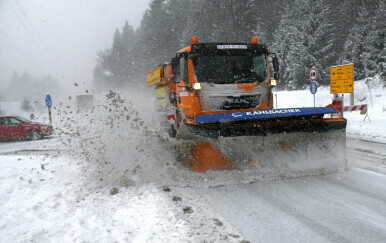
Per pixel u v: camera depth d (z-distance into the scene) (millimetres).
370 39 27328
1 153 9867
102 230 3783
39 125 14148
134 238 3535
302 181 5445
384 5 26500
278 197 4750
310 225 3791
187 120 5680
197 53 6969
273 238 3508
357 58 29453
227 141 5453
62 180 5898
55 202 4738
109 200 4836
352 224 3768
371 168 6223
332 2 40188
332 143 5977
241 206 4457
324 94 23531
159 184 5496
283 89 36156
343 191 4887
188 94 7094
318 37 32125
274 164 5680
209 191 5125
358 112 17625
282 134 5648
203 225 3854
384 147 8516
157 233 3637
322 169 5844
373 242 3328
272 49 37625
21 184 5535
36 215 4207
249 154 5578
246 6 40562
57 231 3754
